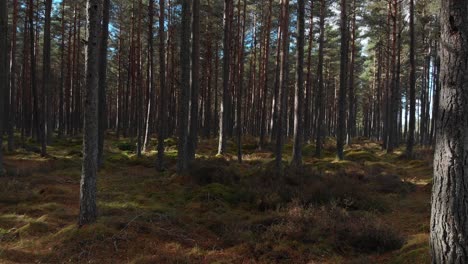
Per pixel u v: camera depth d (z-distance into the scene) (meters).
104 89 18.72
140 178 16.19
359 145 39.88
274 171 14.50
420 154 26.20
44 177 15.46
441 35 5.10
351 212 10.12
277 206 10.50
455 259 4.77
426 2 30.84
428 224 9.19
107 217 9.14
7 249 7.36
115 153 27.23
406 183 15.39
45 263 6.92
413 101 26.11
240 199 11.69
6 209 10.34
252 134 43.03
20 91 52.06
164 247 7.66
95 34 8.73
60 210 10.32
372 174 17.02
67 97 42.50
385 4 31.34
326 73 53.53
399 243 7.74
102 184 14.63
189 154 18.97
